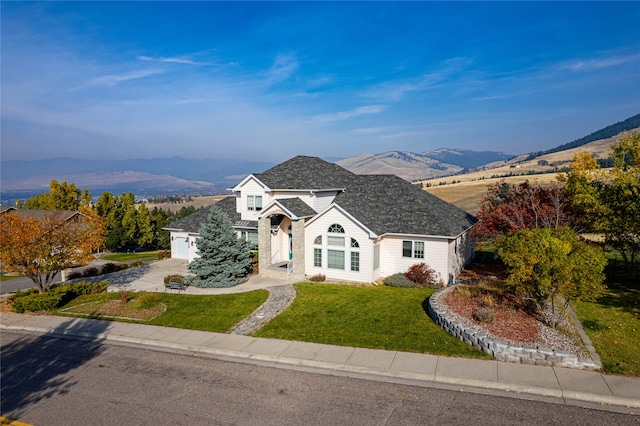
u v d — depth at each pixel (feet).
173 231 115.34
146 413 33.86
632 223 63.05
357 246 79.51
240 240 84.99
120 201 193.06
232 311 60.54
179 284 76.07
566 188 75.66
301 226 82.94
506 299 53.67
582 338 42.47
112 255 164.96
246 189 99.60
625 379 35.19
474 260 102.58
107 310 63.46
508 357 39.91
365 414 32.27
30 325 58.44
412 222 82.28
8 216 70.13
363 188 98.53
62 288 72.02
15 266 68.59
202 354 46.16
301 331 50.88
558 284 43.09
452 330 46.52
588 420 30.25
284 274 83.92
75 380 40.55
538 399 33.37
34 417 33.86
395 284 76.02
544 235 44.96
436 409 32.53
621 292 59.82
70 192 179.63
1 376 42.11
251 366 42.34
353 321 53.16
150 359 45.27
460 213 98.58
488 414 31.53
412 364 40.14
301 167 103.09
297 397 35.45
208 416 32.99
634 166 66.80
